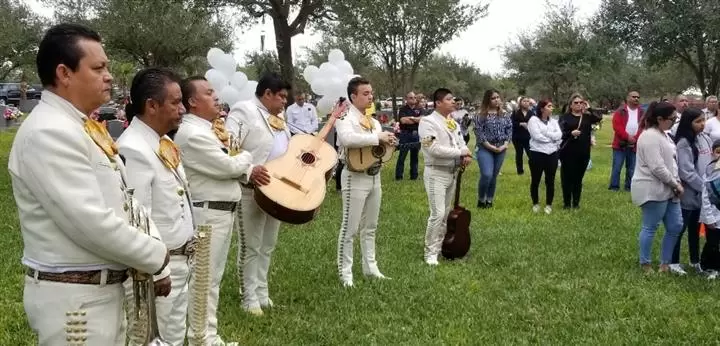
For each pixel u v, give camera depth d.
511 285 5.69
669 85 41.38
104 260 2.32
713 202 5.86
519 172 13.52
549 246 7.15
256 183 4.16
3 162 13.84
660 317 4.89
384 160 5.51
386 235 7.59
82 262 2.27
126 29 22.88
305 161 4.91
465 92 50.78
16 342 4.22
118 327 2.42
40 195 2.15
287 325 4.66
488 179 9.44
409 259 6.56
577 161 9.38
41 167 2.13
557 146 9.20
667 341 4.41
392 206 9.49
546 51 35.16
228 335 4.39
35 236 2.24
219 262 4.02
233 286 5.53
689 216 6.34
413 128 12.27
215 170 3.84
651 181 5.89
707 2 21.06
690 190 6.23
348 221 5.54
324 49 31.92
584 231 7.91
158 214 3.15
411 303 5.18
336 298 5.25
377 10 20.55
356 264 6.38
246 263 4.83
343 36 20.69
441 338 4.45
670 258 6.17
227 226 4.00
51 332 2.26
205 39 24.19
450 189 6.59
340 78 6.32
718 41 21.39
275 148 4.80
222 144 4.03
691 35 21.95
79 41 2.27
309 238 7.30
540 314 4.94
